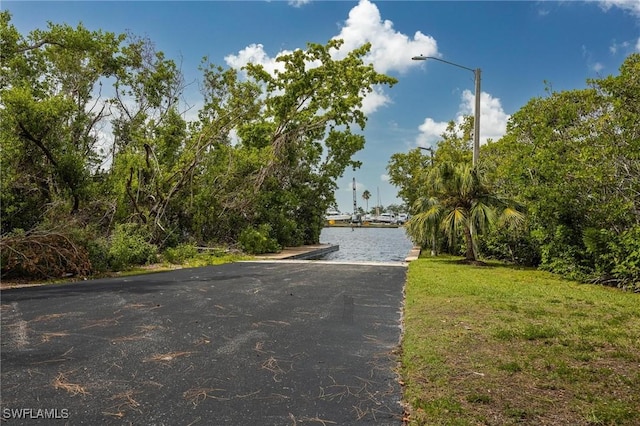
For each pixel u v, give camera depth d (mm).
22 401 3223
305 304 6906
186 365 4012
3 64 16891
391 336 5004
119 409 3094
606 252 8570
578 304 6500
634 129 8242
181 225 18250
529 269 11305
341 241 37188
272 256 18516
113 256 11914
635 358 3990
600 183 8797
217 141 19109
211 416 2990
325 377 3711
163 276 10562
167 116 21266
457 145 25984
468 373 3666
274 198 23359
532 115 11000
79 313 6211
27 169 11688
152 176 16719
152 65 21922
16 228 10445
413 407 3096
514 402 3102
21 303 6961
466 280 9000
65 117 12688
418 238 13758
